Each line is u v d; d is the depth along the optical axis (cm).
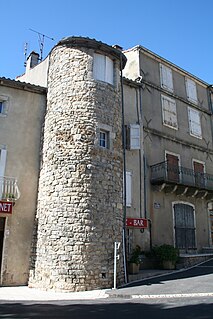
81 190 995
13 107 1189
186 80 1825
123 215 1123
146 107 1528
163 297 787
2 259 1036
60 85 1126
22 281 1045
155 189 1431
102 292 876
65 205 984
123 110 1288
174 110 1675
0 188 1080
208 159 1788
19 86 1207
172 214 1470
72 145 1040
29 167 1155
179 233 1471
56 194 1008
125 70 1623
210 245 1602
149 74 1605
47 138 1113
